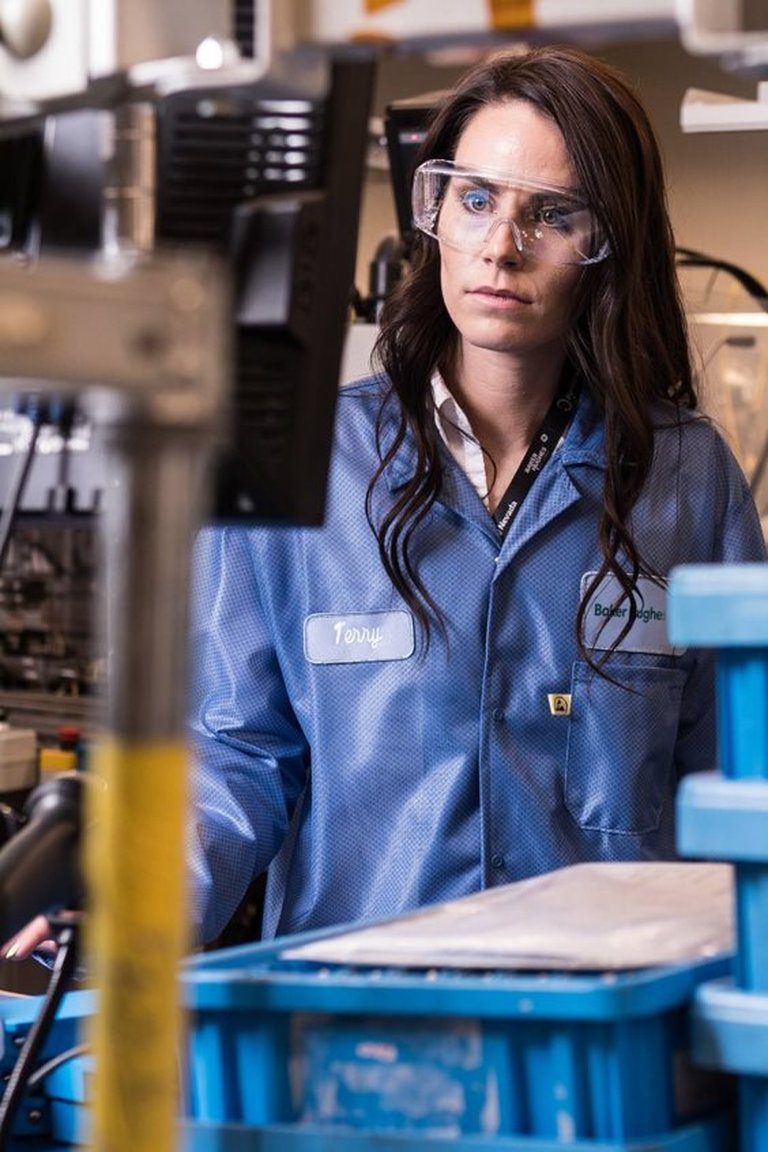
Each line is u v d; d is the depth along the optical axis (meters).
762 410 4.63
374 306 3.96
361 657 2.74
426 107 3.50
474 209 2.63
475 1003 1.19
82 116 1.30
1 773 4.45
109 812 0.93
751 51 1.05
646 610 2.79
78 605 5.32
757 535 2.95
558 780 2.74
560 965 1.25
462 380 2.80
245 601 2.80
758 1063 1.17
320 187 1.35
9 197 1.33
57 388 0.91
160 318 0.91
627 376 2.74
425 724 2.72
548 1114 1.20
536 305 2.64
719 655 1.22
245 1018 1.27
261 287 1.32
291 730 2.83
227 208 1.33
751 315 4.63
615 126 2.64
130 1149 0.93
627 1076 1.18
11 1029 1.67
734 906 1.23
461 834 2.71
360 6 1.14
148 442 0.92
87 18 1.15
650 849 2.79
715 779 1.21
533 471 2.78
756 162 6.26
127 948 0.92
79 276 0.90
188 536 0.93
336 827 2.76
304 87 1.18
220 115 1.30
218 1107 1.28
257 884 4.25
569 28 1.10
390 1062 1.24
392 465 2.78
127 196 1.30
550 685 2.74
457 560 2.75
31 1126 1.61
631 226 2.67
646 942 1.29
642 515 2.81
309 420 1.37
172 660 0.93
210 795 2.70
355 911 2.76
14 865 1.23
